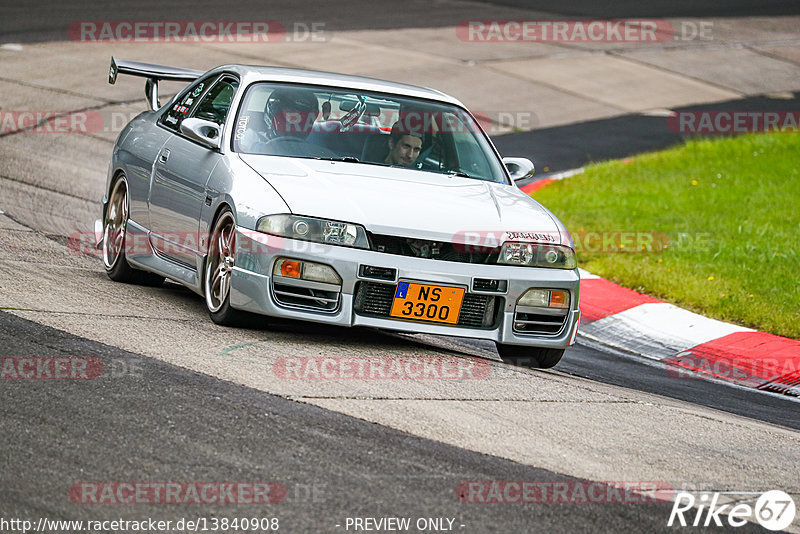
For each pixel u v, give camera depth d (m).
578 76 80.38
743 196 50.09
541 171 55.69
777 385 28.58
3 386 18.06
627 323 33.41
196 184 25.41
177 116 29.09
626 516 15.41
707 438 20.36
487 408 19.97
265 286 22.55
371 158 25.77
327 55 78.06
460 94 71.00
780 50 98.25
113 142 52.44
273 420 17.67
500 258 23.55
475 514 14.79
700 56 92.06
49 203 39.28
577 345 31.05
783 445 20.72
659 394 25.17
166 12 89.06
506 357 25.84
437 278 22.83
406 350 24.16
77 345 20.94
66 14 84.25
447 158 26.72
